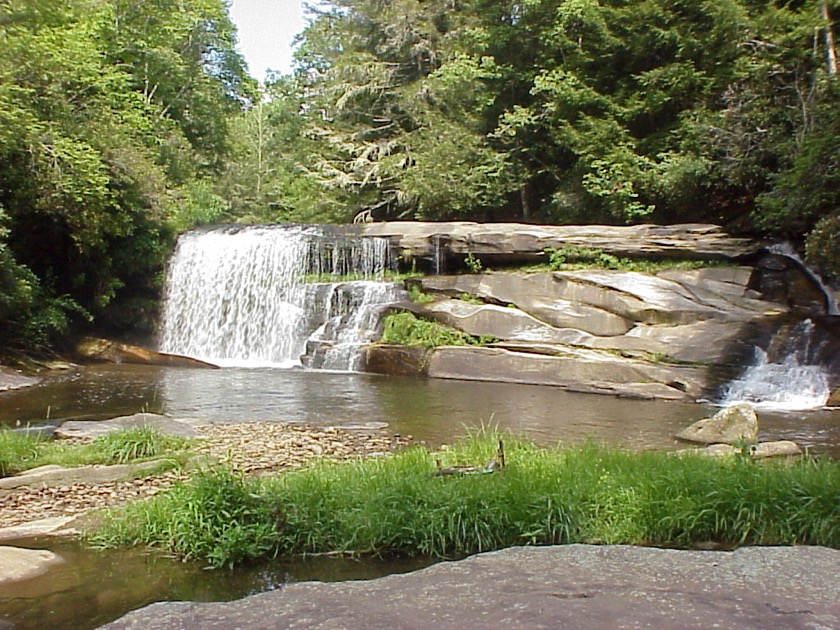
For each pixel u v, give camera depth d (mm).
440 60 30594
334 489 6215
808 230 16875
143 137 28000
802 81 18328
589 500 6027
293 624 3477
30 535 5941
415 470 6922
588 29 24203
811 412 12719
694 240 17922
